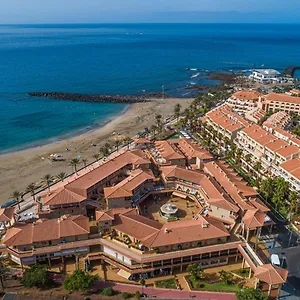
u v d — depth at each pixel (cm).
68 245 8194
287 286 7569
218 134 16162
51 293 7312
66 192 9900
